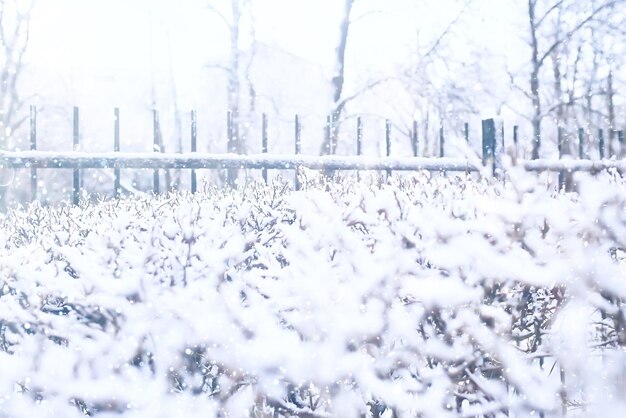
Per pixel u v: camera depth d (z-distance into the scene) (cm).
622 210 290
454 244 278
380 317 263
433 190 358
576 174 350
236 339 265
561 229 286
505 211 283
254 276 287
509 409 288
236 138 1830
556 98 1766
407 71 1608
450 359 271
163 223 316
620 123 1720
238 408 271
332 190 387
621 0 1695
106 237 300
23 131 2486
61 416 262
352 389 275
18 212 446
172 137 2172
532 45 1752
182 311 267
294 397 295
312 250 276
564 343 288
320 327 260
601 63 1786
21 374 263
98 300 271
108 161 591
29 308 275
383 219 305
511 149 293
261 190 415
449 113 1619
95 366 264
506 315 279
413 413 263
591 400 284
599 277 284
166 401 265
